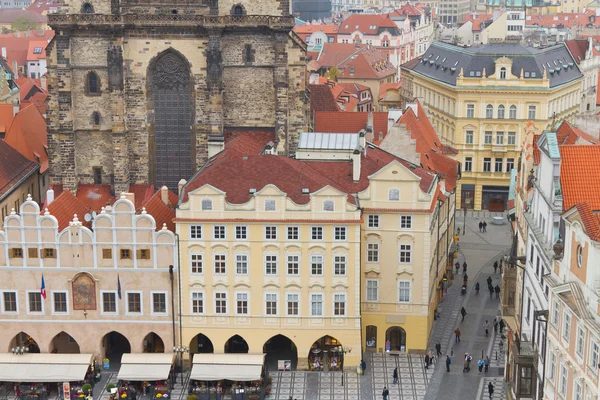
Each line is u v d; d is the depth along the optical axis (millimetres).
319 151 149750
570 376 92562
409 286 138375
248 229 131500
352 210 130250
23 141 190000
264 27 169750
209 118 171250
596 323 85625
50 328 135750
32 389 128875
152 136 174125
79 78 171375
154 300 134750
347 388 131500
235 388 128500
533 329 112250
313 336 134875
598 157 103875
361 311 139500
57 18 167375
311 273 132875
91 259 133500
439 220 155125
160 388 129625
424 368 137375
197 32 169500
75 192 174125
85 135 173875
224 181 134875
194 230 132000
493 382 133000
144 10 172000
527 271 117312
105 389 131625
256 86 173750
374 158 149250
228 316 134625
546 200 106250
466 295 166625
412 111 187125
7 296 134875
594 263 87000
